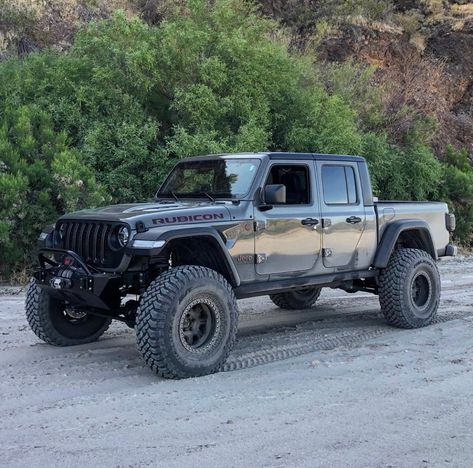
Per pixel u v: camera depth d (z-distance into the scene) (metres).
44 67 13.79
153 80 13.48
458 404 4.99
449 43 26.42
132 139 12.76
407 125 19.64
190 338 5.68
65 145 12.27
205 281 5.67
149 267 6.06
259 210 6.37
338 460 3.90
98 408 4.82
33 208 10.91
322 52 22.48
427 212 8.39
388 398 5.12
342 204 7.28
